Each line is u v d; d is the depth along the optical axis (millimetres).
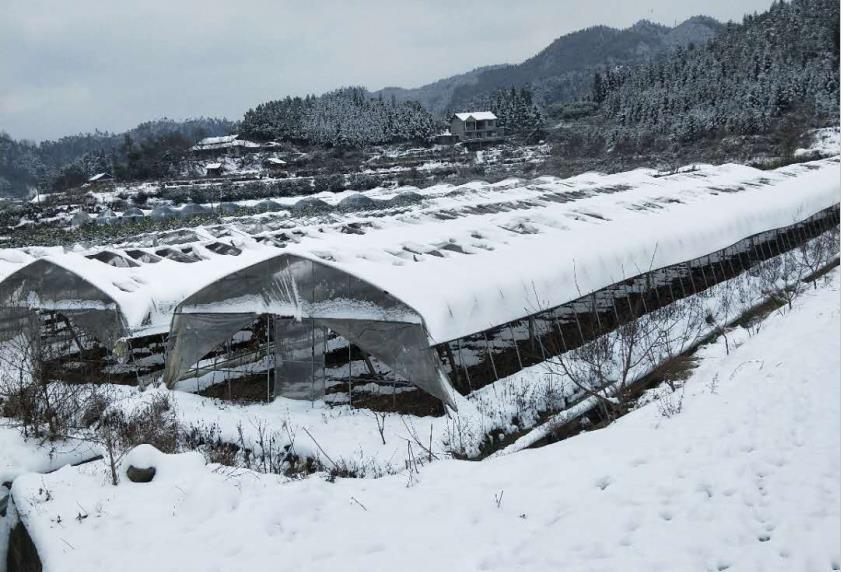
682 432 13125
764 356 18828
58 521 9562
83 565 8633
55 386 16734
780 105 84688
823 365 16391
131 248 28328
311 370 18422
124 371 22000
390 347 17625
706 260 33688
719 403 14875
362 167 94438
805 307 24203
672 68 117188
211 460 13969
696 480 10898
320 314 18250
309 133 116312
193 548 9023
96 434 14586
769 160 71188
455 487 11109
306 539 9328
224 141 116000
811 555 8797
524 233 26547
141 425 15805
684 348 21375
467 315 18422
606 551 9047
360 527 9672
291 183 79750
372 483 11445
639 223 28562
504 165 91500
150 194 77250
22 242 47031
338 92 145625
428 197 52469
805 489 10477
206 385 20266
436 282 19016
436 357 17578
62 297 21375
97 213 67750
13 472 12016
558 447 13164
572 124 114188
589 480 11188
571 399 18344
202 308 19484
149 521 9648
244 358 22609
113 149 120125
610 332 22812
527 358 21094
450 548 9141
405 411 17641
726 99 92438
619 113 109312
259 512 9828
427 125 118875
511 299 19984
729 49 114750
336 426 16406
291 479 11859
